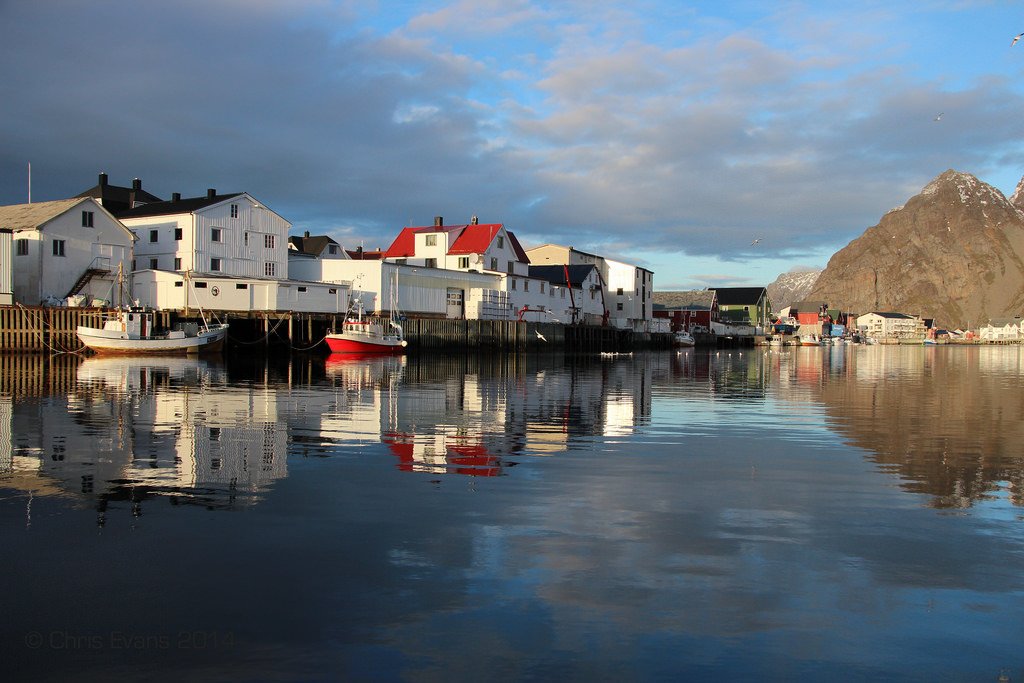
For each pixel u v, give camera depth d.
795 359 74.06
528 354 66.12
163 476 11.58
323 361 46.41
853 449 15.25
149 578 7.22
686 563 7.85
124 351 43.81
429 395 25.41
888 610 6.72
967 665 5.75
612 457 13.93
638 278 103.31
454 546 8.28
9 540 8.30
